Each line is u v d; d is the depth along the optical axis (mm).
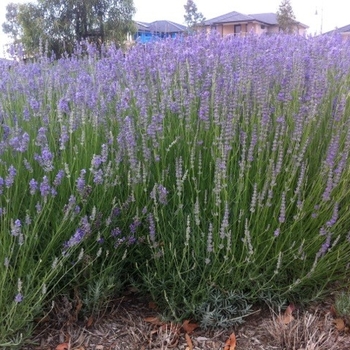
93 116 2576
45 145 2389
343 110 2611
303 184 2441
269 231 2389
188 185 2537
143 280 2527
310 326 2305
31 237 2047
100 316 2467
